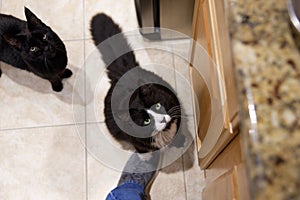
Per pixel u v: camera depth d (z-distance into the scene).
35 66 1.38
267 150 0.52
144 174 1.42
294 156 0.51
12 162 1.47
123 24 1.60
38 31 1.27
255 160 0.52
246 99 0.55
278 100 0.54
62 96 1.54
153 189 1.43
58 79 1.51
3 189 1.45
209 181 1.27
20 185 1.45
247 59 0.57
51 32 1.34
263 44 0.57
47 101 1.53
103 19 1.59
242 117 0.55
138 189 1.37
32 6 1.64
